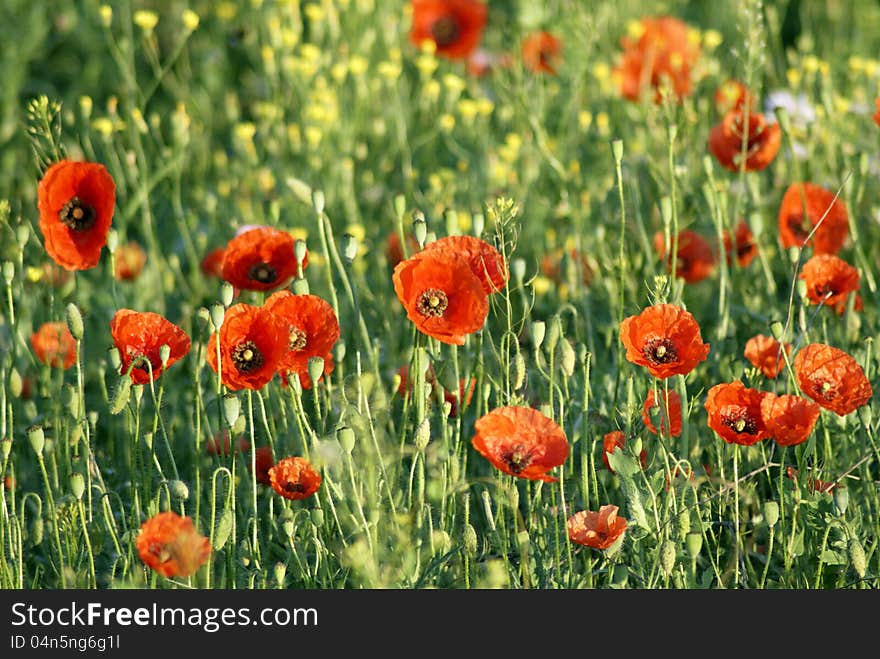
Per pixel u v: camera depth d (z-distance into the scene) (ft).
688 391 16.98
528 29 27.22
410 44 31.58
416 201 24.43
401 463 15.17
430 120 28.22
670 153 18.04
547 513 14.70
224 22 32.12
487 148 25.73
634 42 27.30
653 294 16.42
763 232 21.11
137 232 26.43
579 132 27.45
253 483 13.98
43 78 31.96
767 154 19.94
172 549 12.35
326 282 21.83
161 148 25.89
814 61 24.70
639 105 25.30
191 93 30.73
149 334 14.21
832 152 22.30
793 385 15.70
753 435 13.42
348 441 13.14
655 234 21.79
